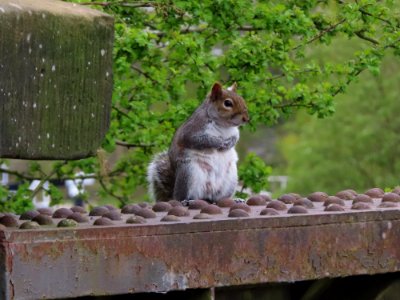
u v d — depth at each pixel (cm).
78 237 543
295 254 622
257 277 607
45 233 532
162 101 1555
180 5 1456
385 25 1584
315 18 1606
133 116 1522
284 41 1545
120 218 663
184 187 1112
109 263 554
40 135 498
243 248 602
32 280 527
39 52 495
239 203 772
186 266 581
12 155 489
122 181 1753
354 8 1540
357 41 3822
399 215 662
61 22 502
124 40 1364
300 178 5138
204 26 1591
